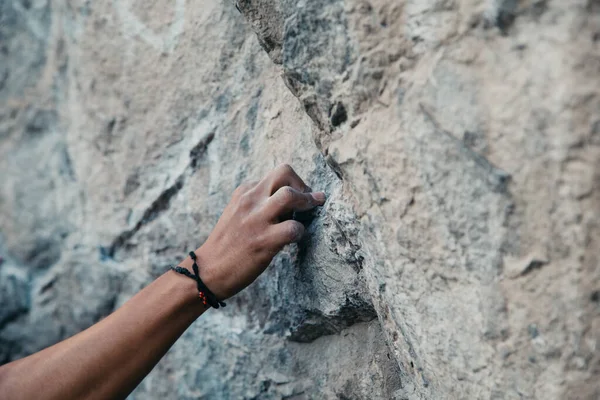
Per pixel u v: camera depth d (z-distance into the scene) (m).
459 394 0.58
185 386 1.16
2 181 1.53
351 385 0.84
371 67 0.58
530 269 0.49
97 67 1.21
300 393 0.93
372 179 0.60
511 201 0.49
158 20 1.05
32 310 1.51
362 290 0.76
